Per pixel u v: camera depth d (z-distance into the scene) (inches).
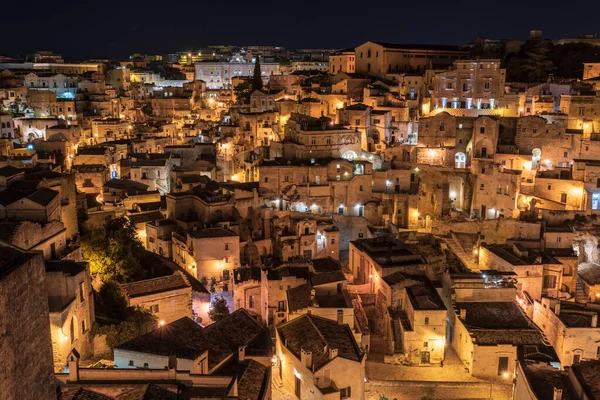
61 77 7564.0
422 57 6683.1
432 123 5044.3
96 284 3157.0
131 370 1939.0
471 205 4741.6
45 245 2755.9
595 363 2186.3
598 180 4252.0
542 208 4271.7
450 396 2709.2
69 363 1930.4
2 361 1037.2
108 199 4490.7
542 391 2133.4
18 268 1095.6
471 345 2856.8
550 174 4507.9
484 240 4274.1
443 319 2952.8
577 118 4943.4
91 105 7170.3
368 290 3491.6
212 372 2250.2
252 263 3875.5
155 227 4001.0
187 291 3097.9
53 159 4958.2
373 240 3843.5
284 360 2640.3
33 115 6466.5
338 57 7111.2
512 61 6560.0
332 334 2679.6
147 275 3351.4
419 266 3356.3
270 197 4559.5
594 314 2942.9
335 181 4648.1
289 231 4323.3
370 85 6067.9
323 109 6028.5
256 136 5954.7
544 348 2785.4
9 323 1059.9
